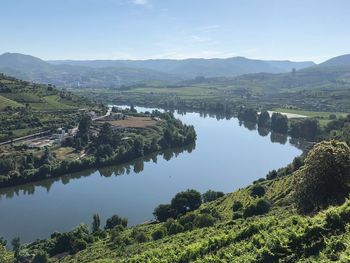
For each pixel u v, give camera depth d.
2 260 77.31
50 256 98.31
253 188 132.25
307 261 41.38
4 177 160.88
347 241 40.97
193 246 55.72
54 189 159.38
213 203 128.25
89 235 105.88
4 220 127.19
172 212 120.62
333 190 68.75
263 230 55.28
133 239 93.75
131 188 159.25
